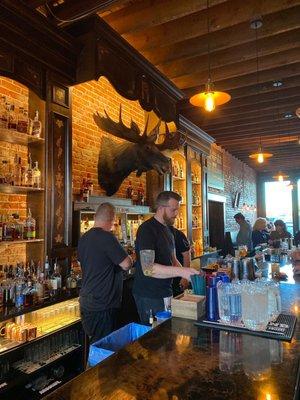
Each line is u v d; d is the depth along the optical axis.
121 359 1.16
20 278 2.63
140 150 4.34
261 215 12.55
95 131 3.91
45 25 2.71
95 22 3.04
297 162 10.94
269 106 5.92
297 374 1.04
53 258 2.79
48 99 2.80
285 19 3.63
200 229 6.27
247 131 7.39
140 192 4.75
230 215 9.33
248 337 1.38
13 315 2.22
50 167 2.81
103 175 3.94
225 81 5.15
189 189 5.75
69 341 2.85
